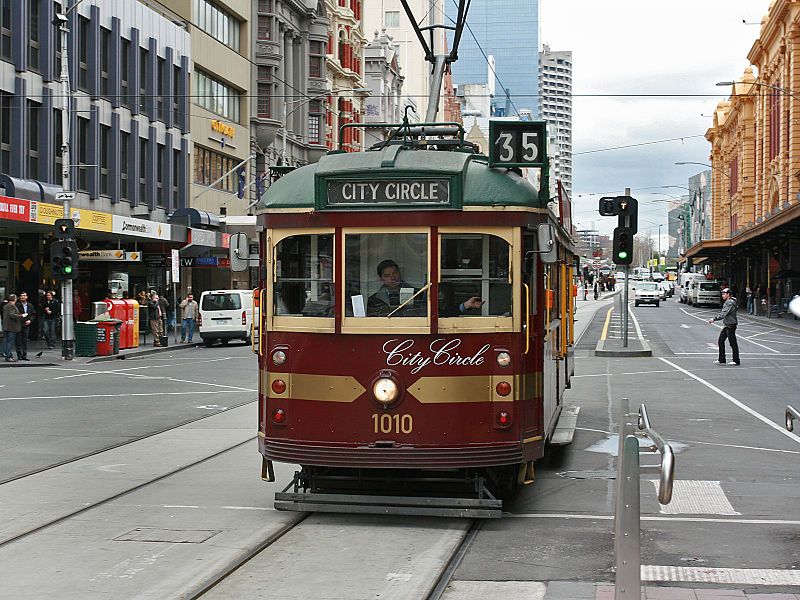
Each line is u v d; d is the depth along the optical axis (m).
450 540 8.96
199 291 58.97
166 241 42.28
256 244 47.91
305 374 9.54
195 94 51.88
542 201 9.80
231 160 57.53
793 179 74.25
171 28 48.22
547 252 9.53
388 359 9.37
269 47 60.47
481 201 9.42
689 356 32.47
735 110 105.50
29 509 10.34
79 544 8.88
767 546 8.74
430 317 9.34
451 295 9.41
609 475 12.26
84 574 7.91
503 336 9.42
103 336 32.47
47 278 38.62
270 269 9.76
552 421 11.60
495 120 9.76
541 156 9.77
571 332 17.16
